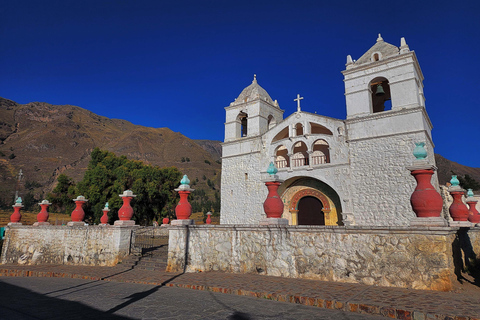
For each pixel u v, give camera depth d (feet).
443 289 24.09
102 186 116.47
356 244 28.76
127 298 26.81
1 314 22.36
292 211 87.81
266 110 100.53
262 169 91.04
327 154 88.53
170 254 40.96
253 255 34.96
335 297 23.29
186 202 42.83
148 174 123.13
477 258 38.78
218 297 26.18
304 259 31.42
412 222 26.25
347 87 79.92
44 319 20.99
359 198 72.33
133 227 51.03
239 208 93.45
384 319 19.62
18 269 46.11
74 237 54.54
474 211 50.78
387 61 74.28
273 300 24.88
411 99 69.92
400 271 26.21
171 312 21.85
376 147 72.18
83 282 36.47
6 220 180.24
